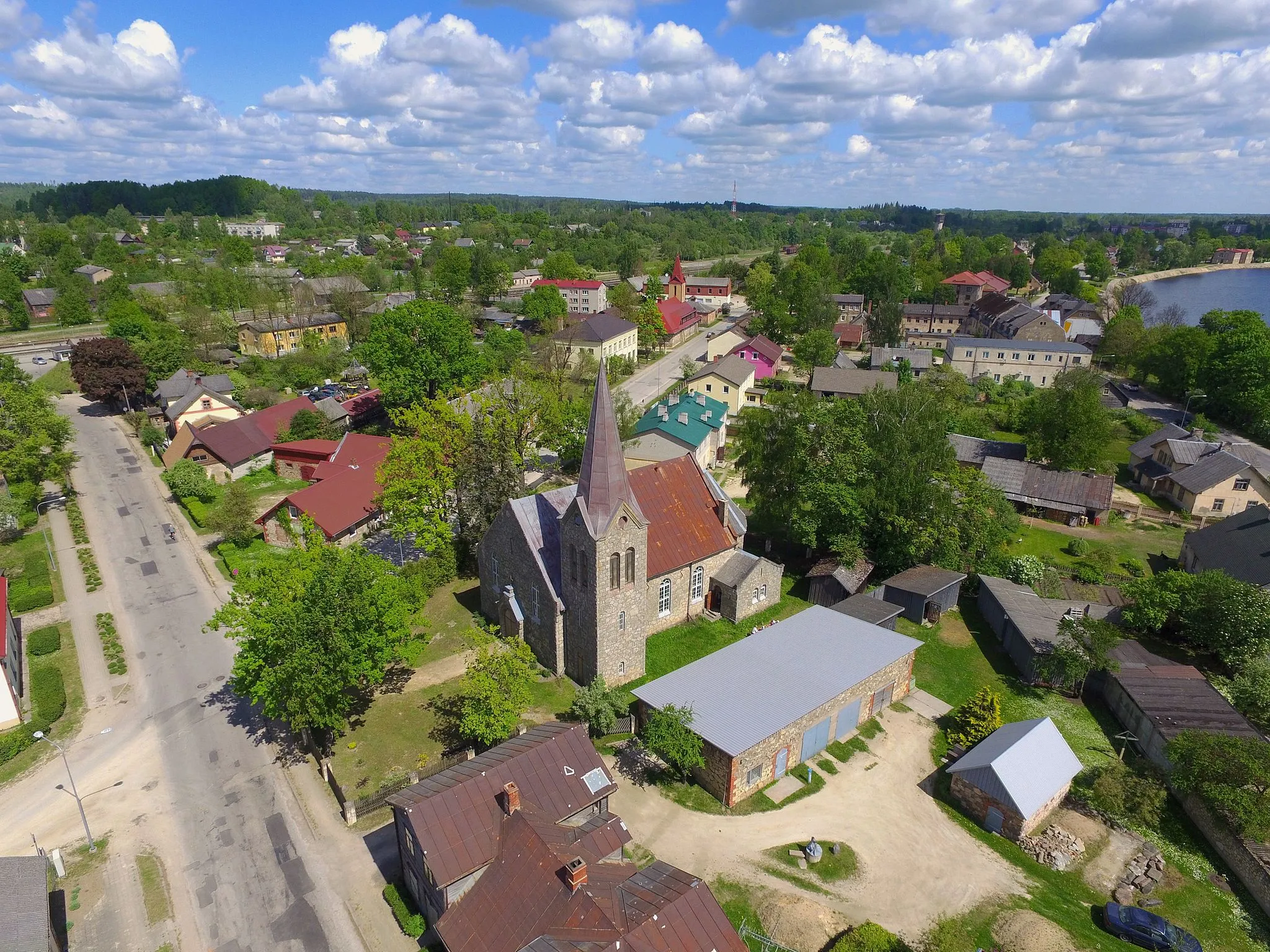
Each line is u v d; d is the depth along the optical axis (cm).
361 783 4638
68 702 5484
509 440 7244
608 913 3000
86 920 3772
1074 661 5388
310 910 3828
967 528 7006
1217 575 5972
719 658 5316
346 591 4703
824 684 5009
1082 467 9550
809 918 3700
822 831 4362
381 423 11681
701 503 6438
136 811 4491
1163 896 3972
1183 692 5166
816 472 7056
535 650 5831
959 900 3912
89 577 7238
